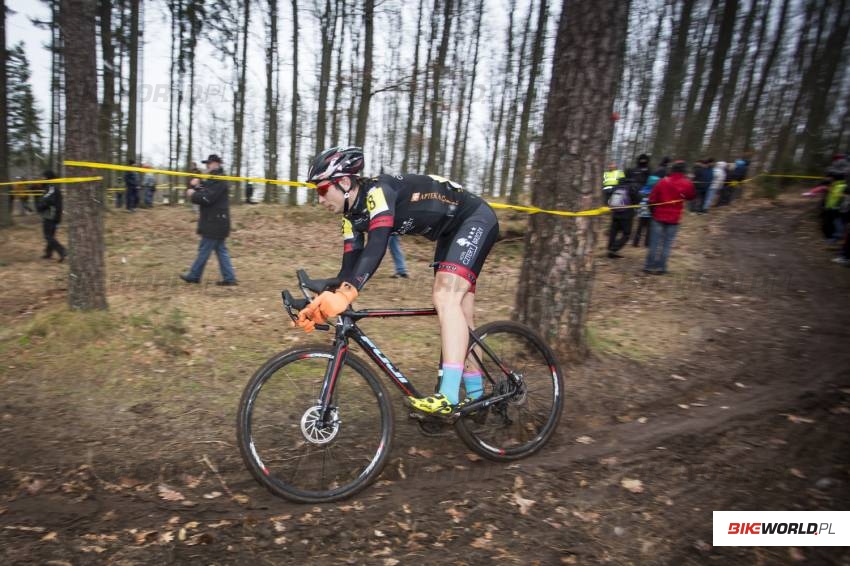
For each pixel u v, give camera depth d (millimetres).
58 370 3711
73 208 4246
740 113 18984
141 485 2582
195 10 15766
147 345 4094
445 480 2727
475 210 2854
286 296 2502
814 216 11312
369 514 2426
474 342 2939
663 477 2768
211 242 6441
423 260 8820
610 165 9172
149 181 16469
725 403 3621
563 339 3912
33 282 6832
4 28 10898
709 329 5055
